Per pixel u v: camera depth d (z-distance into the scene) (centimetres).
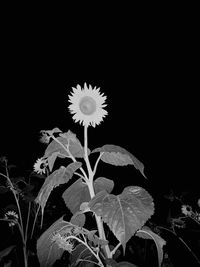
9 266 256
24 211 342
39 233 314
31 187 309
